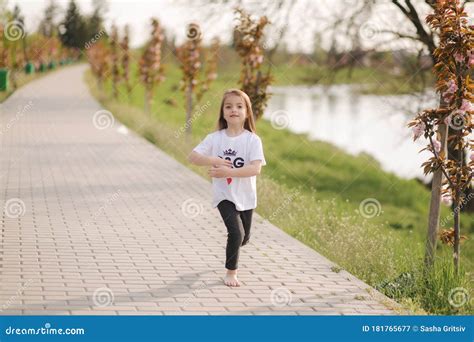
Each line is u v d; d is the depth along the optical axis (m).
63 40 63.34
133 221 11.91
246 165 8.51
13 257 9.25
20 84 49.69
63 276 8.46
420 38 17.75
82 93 46.97
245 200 8.53
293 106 47.97
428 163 9.23
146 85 35.25
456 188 9.30
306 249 10.53
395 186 22.78
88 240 10.41
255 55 17.31
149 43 34.78
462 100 9.01
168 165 18.92
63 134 25.08
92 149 21.45
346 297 8.25
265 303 7.84
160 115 36.97
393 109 19.55
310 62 19.67
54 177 16.23
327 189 22.41
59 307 7.33
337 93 20.45
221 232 11.38
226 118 8.62
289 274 9.10
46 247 9.88
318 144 30.45
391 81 19.39
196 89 25.84
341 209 16.62
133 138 24.75
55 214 12.19
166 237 10.87
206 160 8.40
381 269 9.79
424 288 8.91
